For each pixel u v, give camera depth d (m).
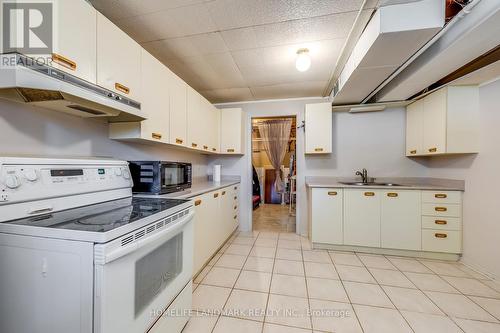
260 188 6.12
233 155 3.60
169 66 2.35
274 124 5.61
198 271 2.04
